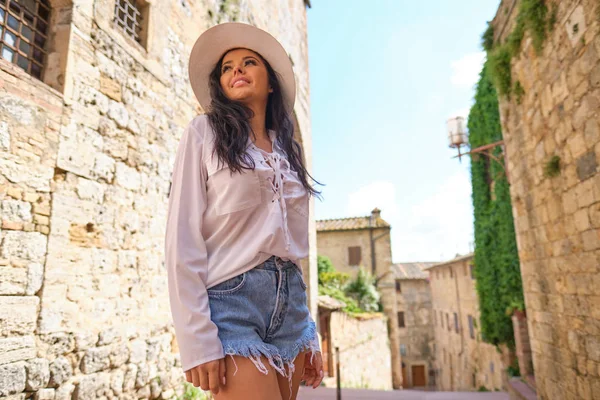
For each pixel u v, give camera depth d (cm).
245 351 109
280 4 989
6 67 292
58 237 324
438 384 2869
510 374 855
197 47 158
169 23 511
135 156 424
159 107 473
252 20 795
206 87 165
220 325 113
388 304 2030
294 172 154
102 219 371
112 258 379
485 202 1022
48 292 310
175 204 124
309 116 1139
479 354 1697
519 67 514
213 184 127
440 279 2564
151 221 440
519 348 754
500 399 718
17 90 299
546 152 451
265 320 124
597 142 335
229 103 144
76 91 353
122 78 414
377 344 1614
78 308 336
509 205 859
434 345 2981
